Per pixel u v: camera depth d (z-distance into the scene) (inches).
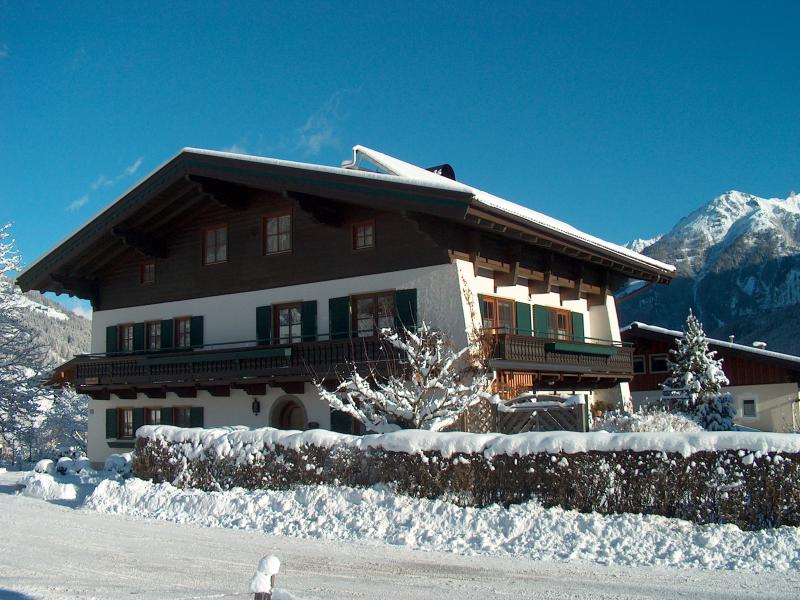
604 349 931.3
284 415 903.1
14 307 1344.7
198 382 917.2
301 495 518.3
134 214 954.1
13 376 1307.8
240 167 829.8
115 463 812.6
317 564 385.7
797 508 387.5
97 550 434.9
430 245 774.5
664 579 336.2
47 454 1460.4
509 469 457.1
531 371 815.1
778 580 327.0
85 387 1040.2
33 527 515.2
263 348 847.7
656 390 1261.1
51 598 327.9
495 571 360.8
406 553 406.6
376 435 510.3
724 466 404.2
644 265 988.6
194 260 972.6
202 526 507.5
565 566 366.3
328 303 842.2
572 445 441.7
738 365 1176.8
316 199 815.7
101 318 1066.1
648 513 418.9
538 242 808.9
